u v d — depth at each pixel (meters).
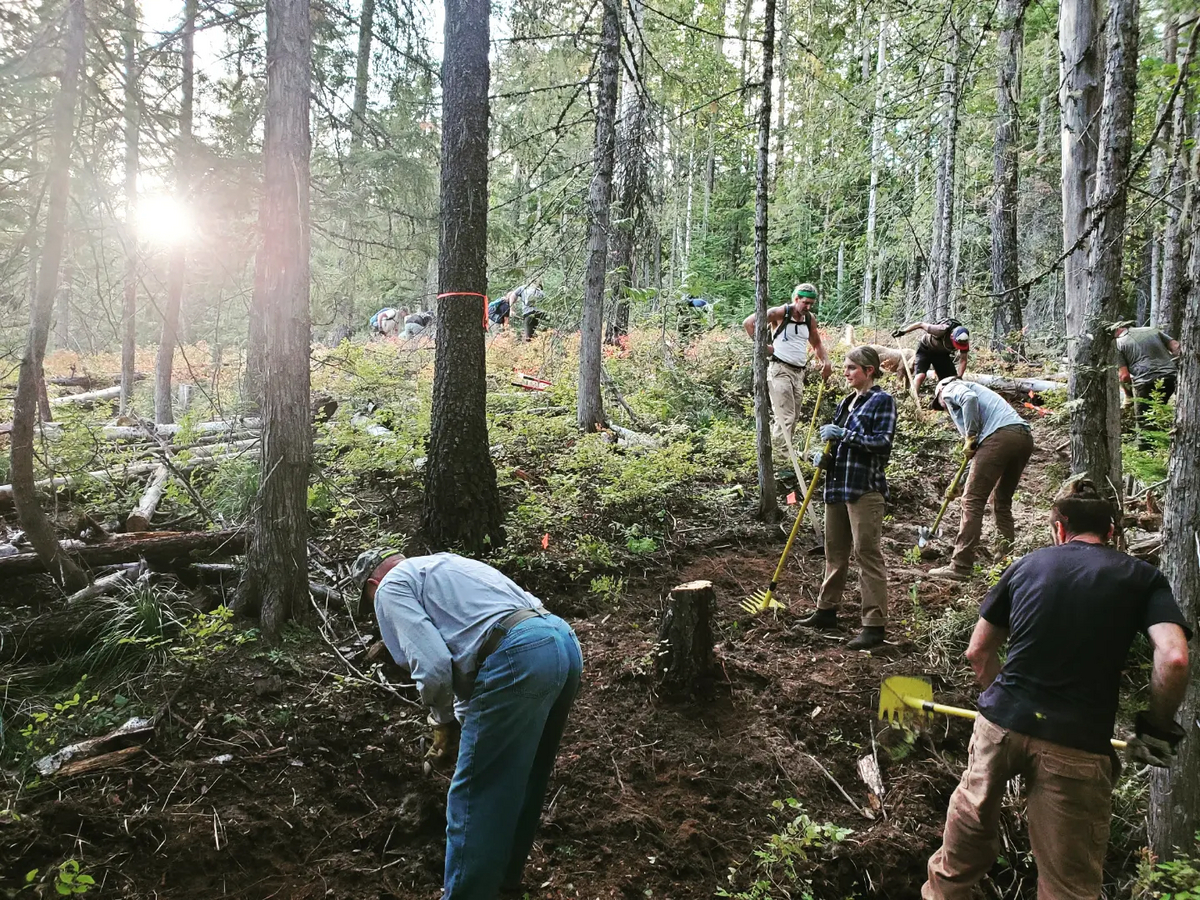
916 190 14.47
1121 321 4.43
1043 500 6.62
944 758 3.93
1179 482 3.03
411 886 3.10
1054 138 11.05
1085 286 4.82
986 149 14.55
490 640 2.65
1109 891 3.38
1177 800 2.99
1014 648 2.76
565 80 8.89
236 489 5.51
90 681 3.85
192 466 6.02
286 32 4.13
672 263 12.30
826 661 4.60
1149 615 2.57
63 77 3.75
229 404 7.82
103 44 4.04
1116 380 4.50
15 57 3.75
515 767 2.64
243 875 3.04
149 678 3.85
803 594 5.51
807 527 6.53
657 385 9.57
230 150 5.42
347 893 3.03
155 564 4.70
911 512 7.27
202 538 4.69
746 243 21.78
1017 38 10.81
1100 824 2.61
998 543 5.88
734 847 3.40
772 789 3.71
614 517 6.25
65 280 5.03
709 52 8.91
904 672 4.41
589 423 7.98
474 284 5.40
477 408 5.45
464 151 5.35
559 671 2.67
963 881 2.93
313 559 5.12
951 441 8.70
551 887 3.14
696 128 9.53
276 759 3.52
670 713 4.12
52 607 4.22
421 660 2.59
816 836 3.36
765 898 3.12
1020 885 3.43
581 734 3.93
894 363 9.22
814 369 10.04
